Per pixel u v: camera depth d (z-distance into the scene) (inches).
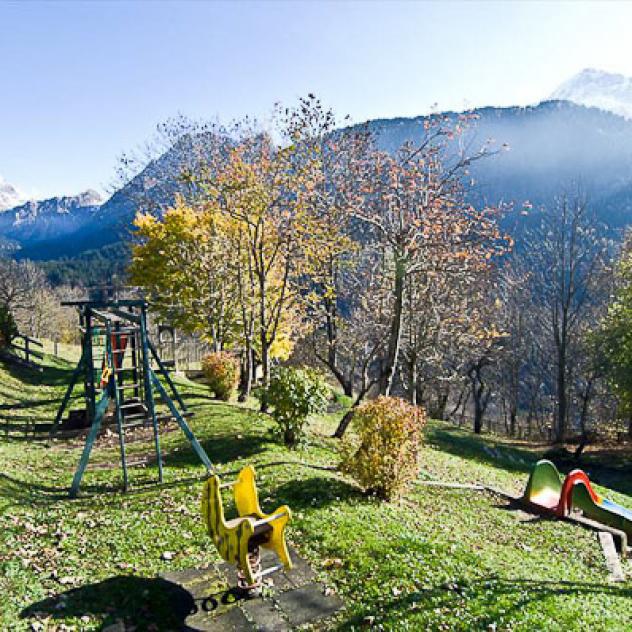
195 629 262.8
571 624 272.7
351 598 294.8
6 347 1071.6
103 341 671.1
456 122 701.3
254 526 288.8
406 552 342.0
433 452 859.4
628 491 950.4
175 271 1233.4
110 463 535.2
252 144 871.1
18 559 302.2
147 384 494.0
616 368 1135.6
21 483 436.1
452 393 2148.1
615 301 1275.8
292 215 826.8
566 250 1457.9
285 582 306.3
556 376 1574.8
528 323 1550.2
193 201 1254.9
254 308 1101.7
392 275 869.2
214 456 565.0
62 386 958.4
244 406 928.9
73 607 262.8
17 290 2236.7
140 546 338.6
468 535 423.8
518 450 1166.3
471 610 279.7
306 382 633.6
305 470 521.0
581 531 486.6
